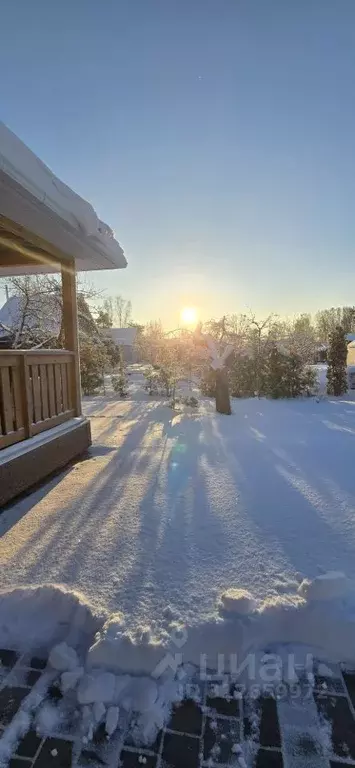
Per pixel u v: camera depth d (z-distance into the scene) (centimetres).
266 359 900
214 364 668
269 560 195
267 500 273
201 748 109
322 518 243
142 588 173
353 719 117
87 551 208
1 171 205
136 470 354
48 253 411
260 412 683
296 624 146
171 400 789
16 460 293
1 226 307
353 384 1022
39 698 125
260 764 105
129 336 2441
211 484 308
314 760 105
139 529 233
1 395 292
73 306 425
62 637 151
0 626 155
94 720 117
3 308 1175
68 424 396
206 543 214
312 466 352
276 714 119
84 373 1001
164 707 121
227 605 154
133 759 107
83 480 332
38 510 269
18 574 187
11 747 110
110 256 403
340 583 158
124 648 135
